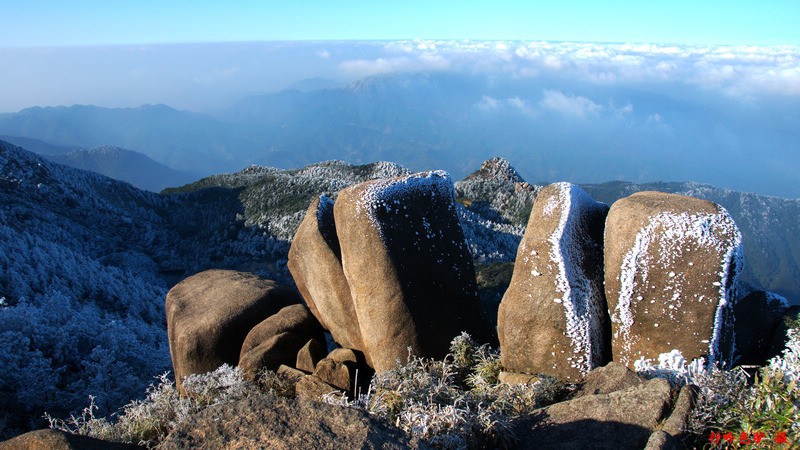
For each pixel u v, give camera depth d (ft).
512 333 20.47
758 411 11.80
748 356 19.98
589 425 12.96
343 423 10.64
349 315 26.37
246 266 235.40
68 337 94.53
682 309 17.60
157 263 273.95
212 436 10.50
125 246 281.33
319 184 306.55
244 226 292.81
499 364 21.56
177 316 30.58
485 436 13.88
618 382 15.55
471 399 16.11
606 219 19.66
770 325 20.02
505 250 192.44
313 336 27.73
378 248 23.04
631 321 18.34
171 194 373.61
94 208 314.14
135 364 95.30
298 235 28.81
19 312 101.96
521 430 13.98
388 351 22.82
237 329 29.09
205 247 285.02
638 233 18.21
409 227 24.22
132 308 161.79
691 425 11.71
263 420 10.85
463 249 26.20
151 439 21.09
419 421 13.78
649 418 12.38
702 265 17.47
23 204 264.52
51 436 11.28
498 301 61.21
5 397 73.51
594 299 19.56
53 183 311.47
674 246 17.76
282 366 23.41
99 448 11.46
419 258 24.04
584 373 18.92
